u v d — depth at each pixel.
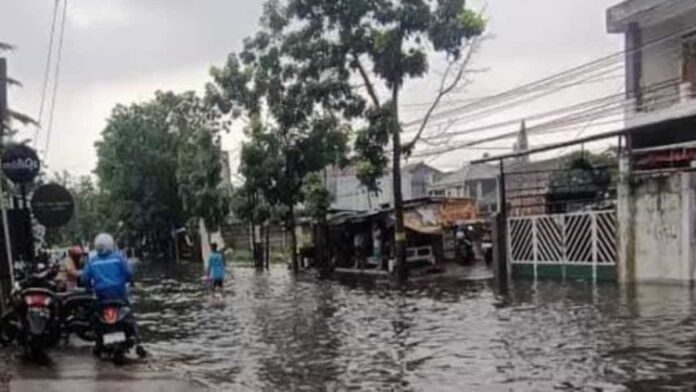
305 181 38.56
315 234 42.97
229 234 60.84
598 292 20.39
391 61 27.45
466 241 34.56
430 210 36.03
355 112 29.44
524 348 12.22
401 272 29.03
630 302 17.62
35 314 11.24
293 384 10.12
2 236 13.70
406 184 61.31
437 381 10.02
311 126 35.59
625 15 25.00
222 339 14.82
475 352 12.09
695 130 23.88
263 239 46.22
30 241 14.69
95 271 11.49
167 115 64.31
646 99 24.80
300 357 12.30
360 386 9.87
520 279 26.59
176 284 33.38
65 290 13.20
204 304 22.66
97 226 82.75
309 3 28.97
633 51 25.27
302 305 21.09
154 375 10.05
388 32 26.91
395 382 10.05
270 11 33.00
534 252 27.12
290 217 39.91
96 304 11.52
